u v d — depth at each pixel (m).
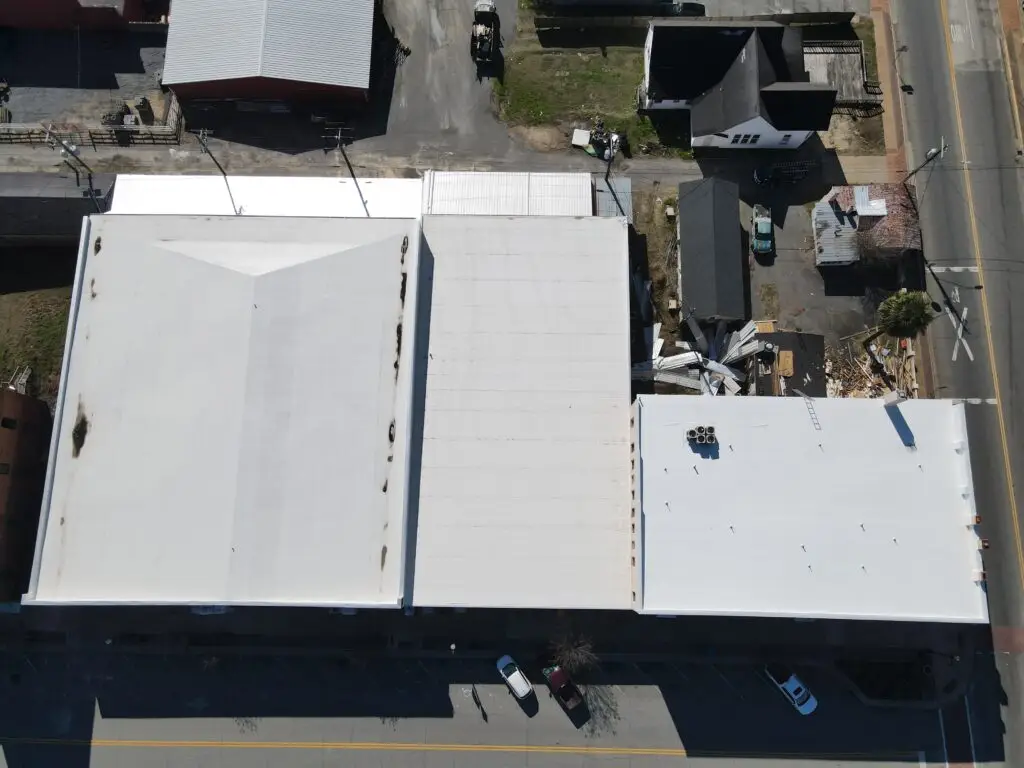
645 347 42.06
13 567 36.94
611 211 42.31
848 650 38.06
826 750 37.22
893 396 32.62
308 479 34.41
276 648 38.16
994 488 39.97
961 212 43.59
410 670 38.28
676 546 32.62
